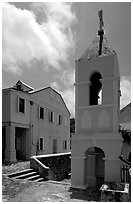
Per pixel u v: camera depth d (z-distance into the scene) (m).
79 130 10.02
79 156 9.71
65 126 29.38
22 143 19.80
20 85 21.58
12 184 9.83
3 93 17.77
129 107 14.79
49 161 15.43
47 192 8.84
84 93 10.12
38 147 21.31
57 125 26.56
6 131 17.22
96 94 11.42
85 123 9.93
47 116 23.83
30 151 19.78
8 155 16.72
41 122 22.33
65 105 29.83
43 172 12.87
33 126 20.66
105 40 10.98
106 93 9.62
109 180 8.94
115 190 7.39
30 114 20.25
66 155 19.16
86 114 9.96
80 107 10.11
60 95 28.05
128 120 14.19
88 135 9.60
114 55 9.67
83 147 9.70
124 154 11.57
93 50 10.67
